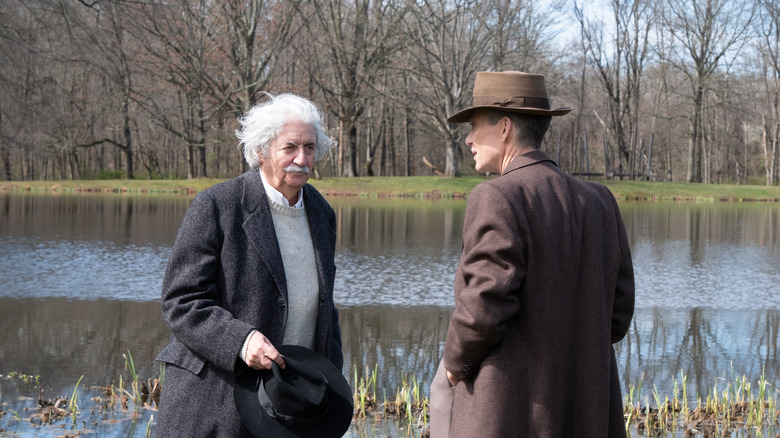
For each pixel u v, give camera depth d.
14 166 62.16
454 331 2.45
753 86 52.78
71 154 53.12
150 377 6.16
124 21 26.84
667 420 5.29
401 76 49.94
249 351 2.54
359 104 42.53
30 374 6.21
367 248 15.41
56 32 22.80
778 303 10.18
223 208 2.72
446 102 40.50
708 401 5.54
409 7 38.59
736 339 8.02
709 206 32.59
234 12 36.59
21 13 22.22
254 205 2.76
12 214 22.14
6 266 12.06
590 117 61.00
